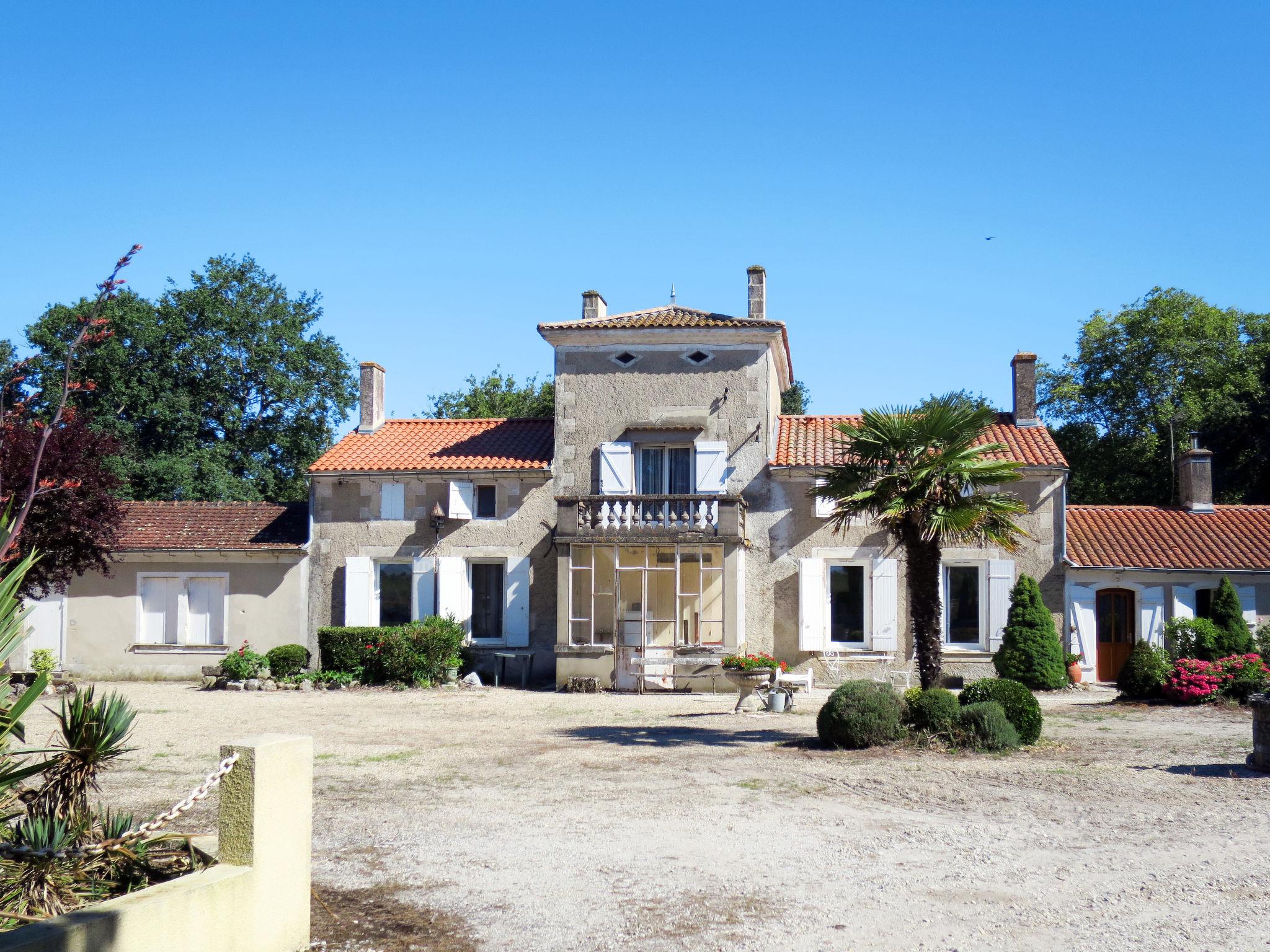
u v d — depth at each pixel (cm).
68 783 653
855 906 693
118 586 2420
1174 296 3744
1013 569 2202
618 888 738
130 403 3572
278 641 2386
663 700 1969
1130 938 627
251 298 3819
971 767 1171
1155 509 2391
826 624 2245
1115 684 2184
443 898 720
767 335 2311
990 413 1452
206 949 546
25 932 465
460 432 2581
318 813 977
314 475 2398
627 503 2234
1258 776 1105
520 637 2328
